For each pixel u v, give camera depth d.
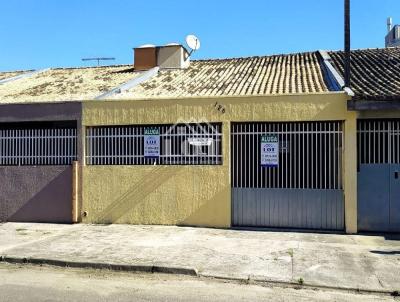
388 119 10.66
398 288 6.70
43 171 12.55
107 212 12.12
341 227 10.84
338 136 10.88
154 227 11.51
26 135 12.79
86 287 6.83
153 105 11.84
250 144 11.36
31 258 8.38
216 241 9.79
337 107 10.70
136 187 11.96
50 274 7.62
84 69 18.72
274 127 11.23
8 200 12.74
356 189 10.66
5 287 6.77
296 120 10.92
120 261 8.09
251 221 11.35
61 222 12.36
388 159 10.70
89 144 12.34
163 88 13.80
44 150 12.67
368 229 10.76
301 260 8.20
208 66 17.11
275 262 8.07
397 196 10.68
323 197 10.95
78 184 12.28
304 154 11.05
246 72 15.28
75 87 15.11
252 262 8.07
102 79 16.28
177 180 11.71
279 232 10.75
